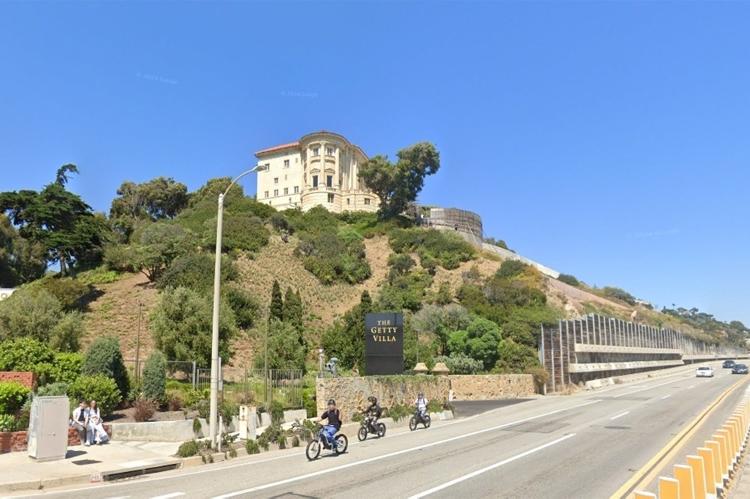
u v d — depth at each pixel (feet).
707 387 146.41
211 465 47.85
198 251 192.95
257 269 192.34
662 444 54.08
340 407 72.08
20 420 53.93
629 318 268.62
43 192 202.90
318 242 225.15
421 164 283.79
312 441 49.14
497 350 139.54
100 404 61.77
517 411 94.43
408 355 124.06
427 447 54.75
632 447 52.65
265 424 66.13
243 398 70.90
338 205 311.27
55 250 191.62
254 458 51.16
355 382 75.51
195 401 69.97
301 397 74.43
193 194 306.35
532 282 215.31
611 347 191.83
